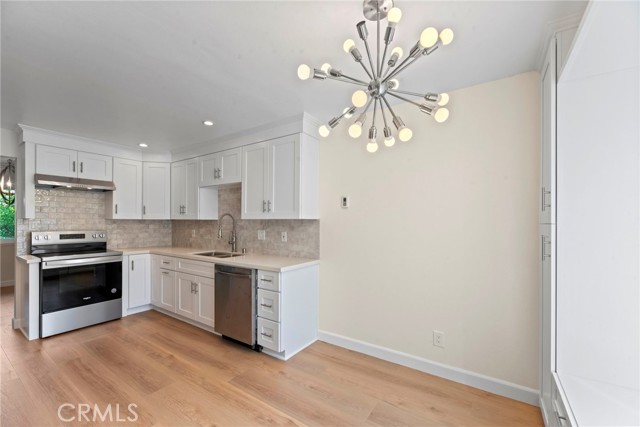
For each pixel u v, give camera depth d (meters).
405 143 2.41
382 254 2.53
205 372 2.27
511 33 1.52
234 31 1.50
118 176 3.73
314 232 2.96
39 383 2.07
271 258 3.01
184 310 3.29
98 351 2.59
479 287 2.09
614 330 1.42
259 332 2.61
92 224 3.74
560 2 1.30
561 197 1.50
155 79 1.98
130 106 2.44
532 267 1.90
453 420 1.76
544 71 1.69
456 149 2.17
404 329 2.41
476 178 2.10
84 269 3.16
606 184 1.43
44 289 2.87
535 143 1.89
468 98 2.12
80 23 1.42
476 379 2.08
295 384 2.12
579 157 1.47
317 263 2.88
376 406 1.88
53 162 3.16
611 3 1.00
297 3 1.30
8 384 2.06
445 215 2.22
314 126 2.84
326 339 2.85
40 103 2.36
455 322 2.18
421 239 2.33
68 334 2.97
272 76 1.96
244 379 2.18
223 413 1.80
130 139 3.41
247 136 3.11
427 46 1.10
